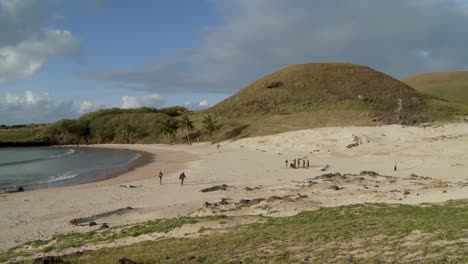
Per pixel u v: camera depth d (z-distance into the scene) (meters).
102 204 35.66
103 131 184.88
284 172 51.94
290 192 33.94
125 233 22.75
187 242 17.78
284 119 120.81
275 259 13.36
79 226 27.42
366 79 172.62
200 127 142.25
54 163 84.94
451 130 76.75
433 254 11.91
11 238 25.06
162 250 16.62
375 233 15.21
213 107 176.00
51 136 191.50
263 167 59.00
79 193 42.31
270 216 24.16
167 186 44.81
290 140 88.31
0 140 182.00
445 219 16.91
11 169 73.44
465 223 15.44
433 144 61.47
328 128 92.12
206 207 28.77
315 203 27.20
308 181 40.81
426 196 26.62
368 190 31.69
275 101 153.75
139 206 33.81
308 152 73.94
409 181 36.28
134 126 179.38
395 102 147.62
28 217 31.41
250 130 116.56
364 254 12.88
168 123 147.12
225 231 19.97
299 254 13.73
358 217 20.53
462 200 22.73
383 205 23.62
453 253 11.73
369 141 73.44
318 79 172.00
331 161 61.12
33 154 122.19
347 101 143.12
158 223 24.66
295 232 17.25
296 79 173.75
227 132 123.31
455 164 46.72
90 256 16.89
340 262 12.32
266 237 16.78
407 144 65.00
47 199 39.28
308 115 120.56
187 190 41.09
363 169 49.88
